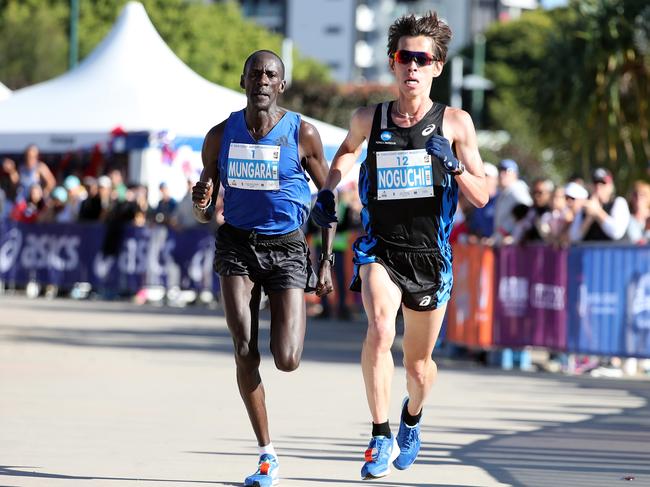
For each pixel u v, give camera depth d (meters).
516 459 14.25
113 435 15.41
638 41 49.12
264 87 12.55
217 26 139.88
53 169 47.16
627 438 16.02
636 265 23.09
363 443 15.23
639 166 49.94
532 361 26.62
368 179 12.35
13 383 20.31
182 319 34.78
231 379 21.53
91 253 41.94
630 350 23.23
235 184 12.64
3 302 39.72
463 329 25.52
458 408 18.56
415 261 12.14
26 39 121.81
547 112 51.19
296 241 12.73
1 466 13.22
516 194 24.94
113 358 24.50
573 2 50.34
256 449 14.60
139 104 40.81
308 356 26.20
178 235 40.62
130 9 44.31
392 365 12.04
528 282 24.47
